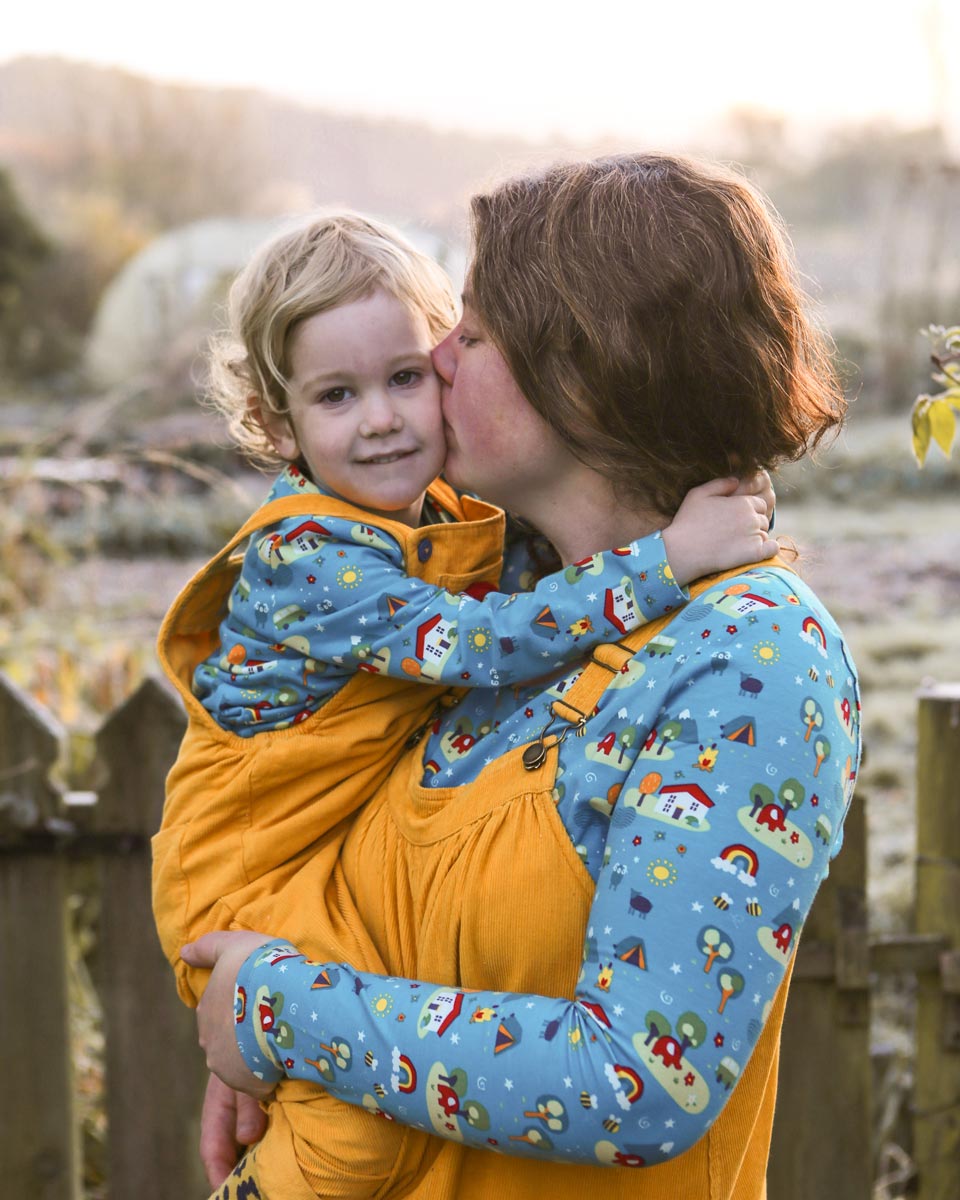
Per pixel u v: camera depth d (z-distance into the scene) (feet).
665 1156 3.56
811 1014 7.54
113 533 30.12
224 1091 5.11
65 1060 7.93
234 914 4.84
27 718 7.69
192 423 42.57
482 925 3.98
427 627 4.64
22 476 15.11
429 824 4.29
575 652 4.25
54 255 80.89
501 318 4.22
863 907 7.45
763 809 3.62
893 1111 8.75
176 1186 7.91
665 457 4.22
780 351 4.26
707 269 4.09
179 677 5.38
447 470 4.97
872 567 30.73
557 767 4.03
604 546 4.53
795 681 3.75
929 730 7.61
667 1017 3.51
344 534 5.00
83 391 69.00
